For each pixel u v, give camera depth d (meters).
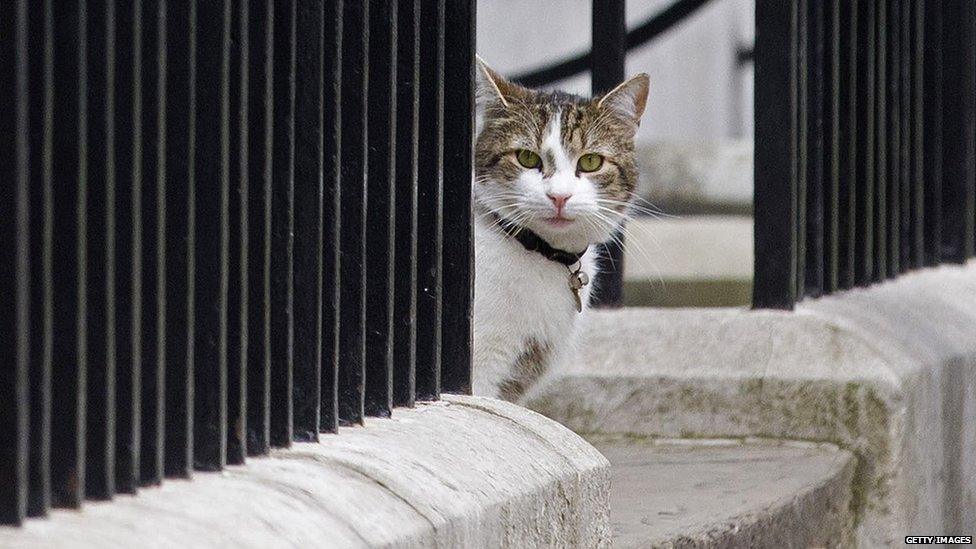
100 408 3.71
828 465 8.48
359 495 4.27
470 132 5.79
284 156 4.47
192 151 3.98
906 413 8.93
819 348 9.19
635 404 9.43
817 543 8.00
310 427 4.64
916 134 11.16
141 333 3.89
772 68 9.36
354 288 4.94
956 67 11.48
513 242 8.49
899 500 8.84
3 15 3.35
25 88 3.39
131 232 3.77
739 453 8.95
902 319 9.98
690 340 9.54
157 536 3.50
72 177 3.58
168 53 3.97
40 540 3.31
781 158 9.42
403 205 5.34
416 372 5.63
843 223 10.19
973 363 10.44
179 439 4.02
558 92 9.40
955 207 11.65
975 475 10.61
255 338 4.36
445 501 4.54
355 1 4.90
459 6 5.76
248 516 3.82
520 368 8.59
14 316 3.38
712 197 19.34
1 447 3.40
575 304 8.77
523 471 5.17
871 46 10.14
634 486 7.78
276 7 4.45
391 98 5.13
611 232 9.21
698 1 12.30
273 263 4.47
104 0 3.64
